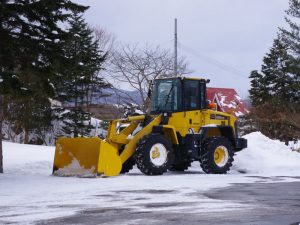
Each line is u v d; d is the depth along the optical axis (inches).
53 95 536.1
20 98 521.3
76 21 1304.1
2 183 443.8
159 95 597.3
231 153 598.2
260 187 423.8
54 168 540.7
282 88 1606.8
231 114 652.1
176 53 1205.7
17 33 497.4
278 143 715.4
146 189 400.5
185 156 579.5
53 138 1530.5
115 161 514.3
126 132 551.2
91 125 1508.4
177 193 377.1
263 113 1411.2
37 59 503.2
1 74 491.8
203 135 585.9
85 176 501.7
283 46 1552.7
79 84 1414.9
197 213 285.6
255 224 251.8
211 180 480.1
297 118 1320.1
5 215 281.1
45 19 503.8
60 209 301.6
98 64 1360.7
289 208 304.7
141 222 258.2
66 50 534.0
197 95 596.4
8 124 1366.9
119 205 316.8
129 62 1330.0
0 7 466.6
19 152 848.9
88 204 321.4
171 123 570.6
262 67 1771.7
